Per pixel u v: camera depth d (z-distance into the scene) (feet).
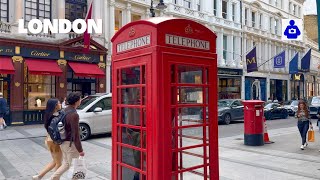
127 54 13.73
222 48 113.60
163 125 11.94
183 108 12.94
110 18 80.02
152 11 55.11
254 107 38.65
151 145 12.17
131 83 13.65
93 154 33.81
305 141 36.47
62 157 22.02
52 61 68.59
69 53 71.00
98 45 75.20
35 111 66.54
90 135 45.68
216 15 113.60
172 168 12.67
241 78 119.96
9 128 58.59
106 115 46.26
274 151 34.76
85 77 74.54
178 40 12.60
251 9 130.00
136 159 13.48
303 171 25.44
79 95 20.16
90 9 70.49
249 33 127.03
